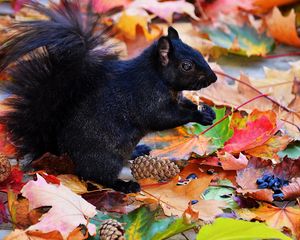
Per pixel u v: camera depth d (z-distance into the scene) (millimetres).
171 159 5199
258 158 4980
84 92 4883
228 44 7215
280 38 7391
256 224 3816
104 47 5461
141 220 4199
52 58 4961
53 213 4137
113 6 7363
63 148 4902
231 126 5574
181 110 5047
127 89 4906
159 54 4957
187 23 7547
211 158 5219
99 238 4164
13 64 5121
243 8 7910
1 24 6801
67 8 5074
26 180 4941
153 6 7398
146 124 4980
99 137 4832
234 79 6277
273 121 5516
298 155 5418
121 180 4941
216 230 3871
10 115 5035
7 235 4117
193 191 4660
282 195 4809
